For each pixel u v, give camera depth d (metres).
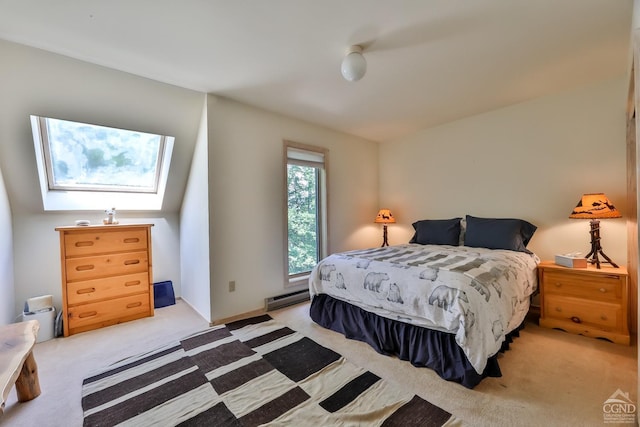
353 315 2.43
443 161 3.76
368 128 3.89
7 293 2.42
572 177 2.76
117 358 2.11
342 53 2.08
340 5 1.58
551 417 1.42
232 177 2.90
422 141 4.00
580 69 2.36
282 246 3.31
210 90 2.67
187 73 2.33
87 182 2.96
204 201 2.81
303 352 2.16
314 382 1.77
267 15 1.65
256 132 3.10
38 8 1.54
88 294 2.63
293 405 1.56
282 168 3.32
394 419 1.44
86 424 1.46
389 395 1.63
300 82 2.52
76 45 1.91
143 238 2.95
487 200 3.35
